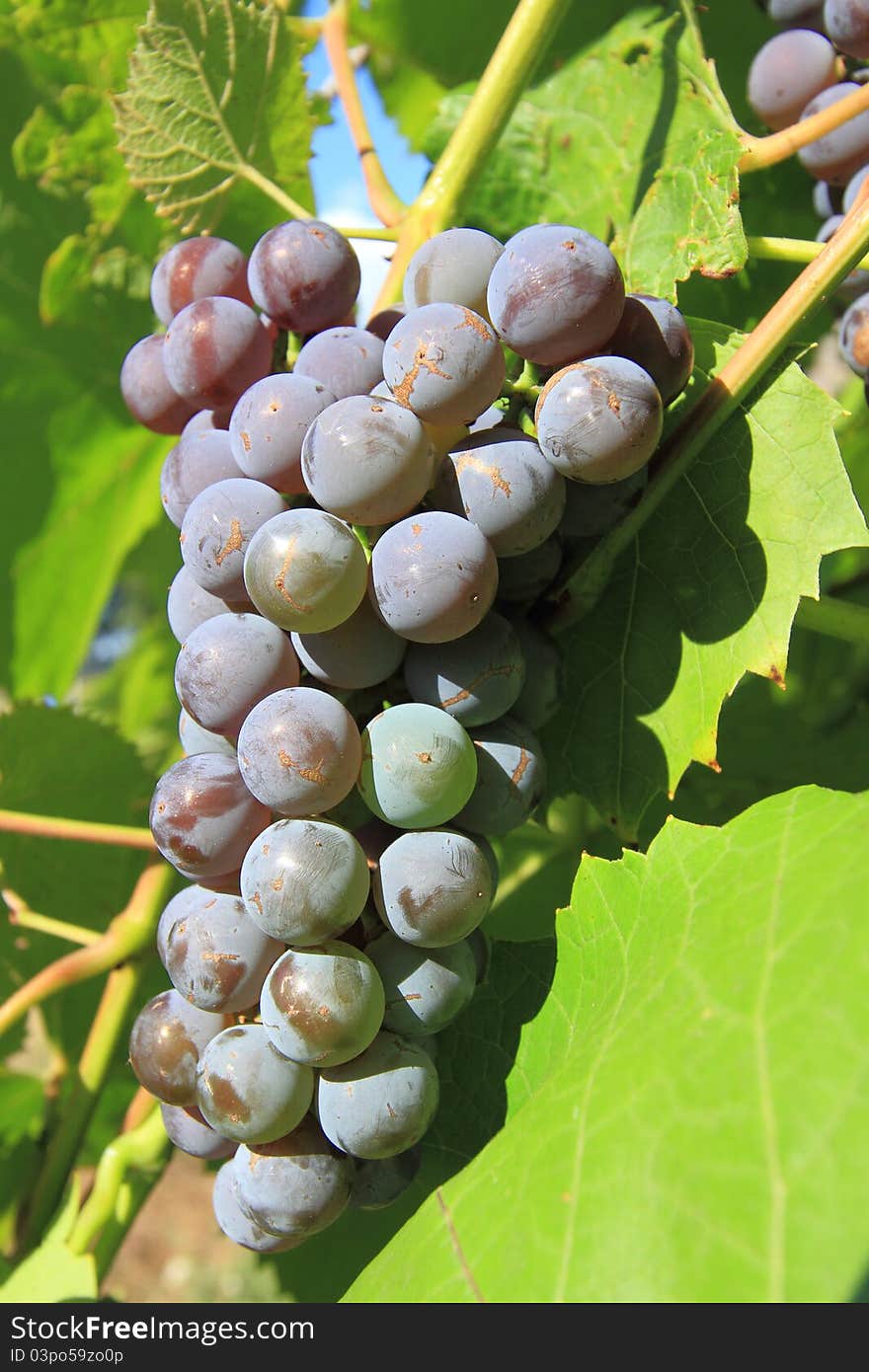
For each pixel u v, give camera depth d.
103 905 0.39
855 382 0.41
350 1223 0.32
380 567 0.24
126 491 0.47
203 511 0.25
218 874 0.25
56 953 0.38
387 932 0.25
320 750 0.23
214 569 0.25
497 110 0.30
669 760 0.27
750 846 0.24
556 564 0.27
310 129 0.32
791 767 0.36
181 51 0.30
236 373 0.26
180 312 0.27
